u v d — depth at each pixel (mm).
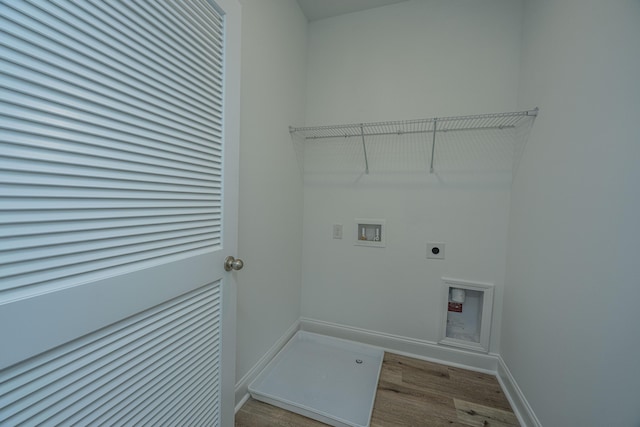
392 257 1893
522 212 1442
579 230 960
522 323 1380
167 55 753
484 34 1637
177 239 818
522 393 1329
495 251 1669
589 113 931
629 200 751
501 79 1611
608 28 854
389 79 1843
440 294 1789
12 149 464
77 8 544
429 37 1744
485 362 1707
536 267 1260
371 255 1942
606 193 836
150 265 726
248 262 1417
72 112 545
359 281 1982
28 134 483
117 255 644
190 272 861
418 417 1330
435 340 1812
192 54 841
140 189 694
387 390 1519
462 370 1708
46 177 510
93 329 592
